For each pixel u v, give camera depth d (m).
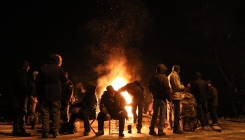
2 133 9.03
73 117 9.12
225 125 12.03
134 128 10.54
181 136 8.88
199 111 10.41
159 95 8.97
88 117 8.83
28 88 8.66
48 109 8.18
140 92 9.41
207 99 10.52
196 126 10.54
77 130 9.50
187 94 10.07
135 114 9.78
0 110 12.15
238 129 10.70
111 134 9.07
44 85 8.01
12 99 8.55
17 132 8.56
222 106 21.56
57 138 8.16
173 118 10.06
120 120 8.70
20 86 8.42
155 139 8.29
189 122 9.96
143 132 9.63
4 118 12.30
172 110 10.20
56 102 8.13
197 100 10.38
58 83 8.14
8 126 10.70
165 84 8.88
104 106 8.93
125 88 9.46
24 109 8.49
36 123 10.30
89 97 8.88
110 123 9.12
